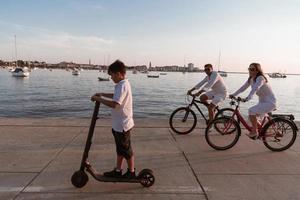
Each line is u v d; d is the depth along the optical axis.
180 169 5.27
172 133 7.77
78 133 7.55
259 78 6.30
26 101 37.91
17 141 6.77
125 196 4.18
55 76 122.75
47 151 6.10
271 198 4.22
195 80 122.56
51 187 4.42
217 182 4.72
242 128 8.38
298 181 4.82
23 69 100.75
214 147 6.47
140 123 8.79
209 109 7.81
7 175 4.85
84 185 4.39
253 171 5.22
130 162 4.40
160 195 4.23
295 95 62.59
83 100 39.91
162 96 48.16
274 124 6.43
